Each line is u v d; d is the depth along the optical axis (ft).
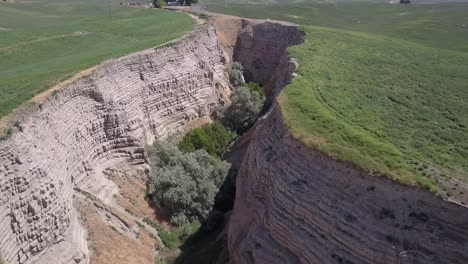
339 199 76.89
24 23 280.92
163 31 238.89
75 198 112.68
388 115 107.45
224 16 293.23
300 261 79.56
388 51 177.37
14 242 83.61
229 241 103.55
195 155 150.41
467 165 83.10
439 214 69.51
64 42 209.26
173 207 134.21
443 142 93.97
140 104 156.35
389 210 72.43
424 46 197.16
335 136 87.45
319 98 113.29
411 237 68.95
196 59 195.31
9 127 93.30
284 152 90.94
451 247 66.54
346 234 73.41
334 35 213.66
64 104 119.34
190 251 121.08
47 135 105.70
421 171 77.82
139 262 109.19
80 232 102.32
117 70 149.79
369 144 83.92
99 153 131.85
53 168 99.14
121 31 244.83
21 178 87.35
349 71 142.82
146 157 142.51
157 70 168.35
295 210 81.76
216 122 181.78
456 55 173.99
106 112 134.51
